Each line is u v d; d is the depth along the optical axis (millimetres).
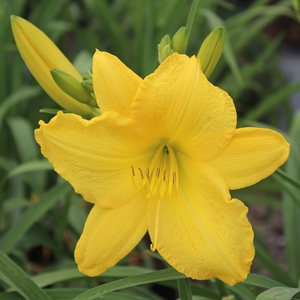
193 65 300
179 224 323
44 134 305
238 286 382
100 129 309
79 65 530
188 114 305
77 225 537
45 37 365
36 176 562
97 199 317
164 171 333
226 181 314
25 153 546
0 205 515
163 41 356
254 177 311
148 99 304
